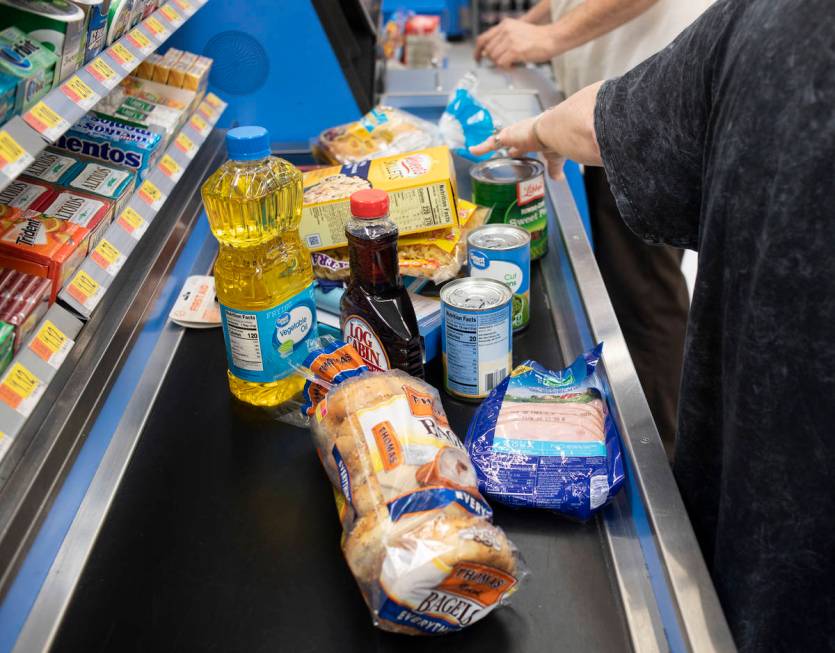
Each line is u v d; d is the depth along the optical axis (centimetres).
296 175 128
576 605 90
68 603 90
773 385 88
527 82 289
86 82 118
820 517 89
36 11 105
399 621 81
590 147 125
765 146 83
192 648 85
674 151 100
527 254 138
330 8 218
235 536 100
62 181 132
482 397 124
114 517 103
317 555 96
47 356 105
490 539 82
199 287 151
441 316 133
